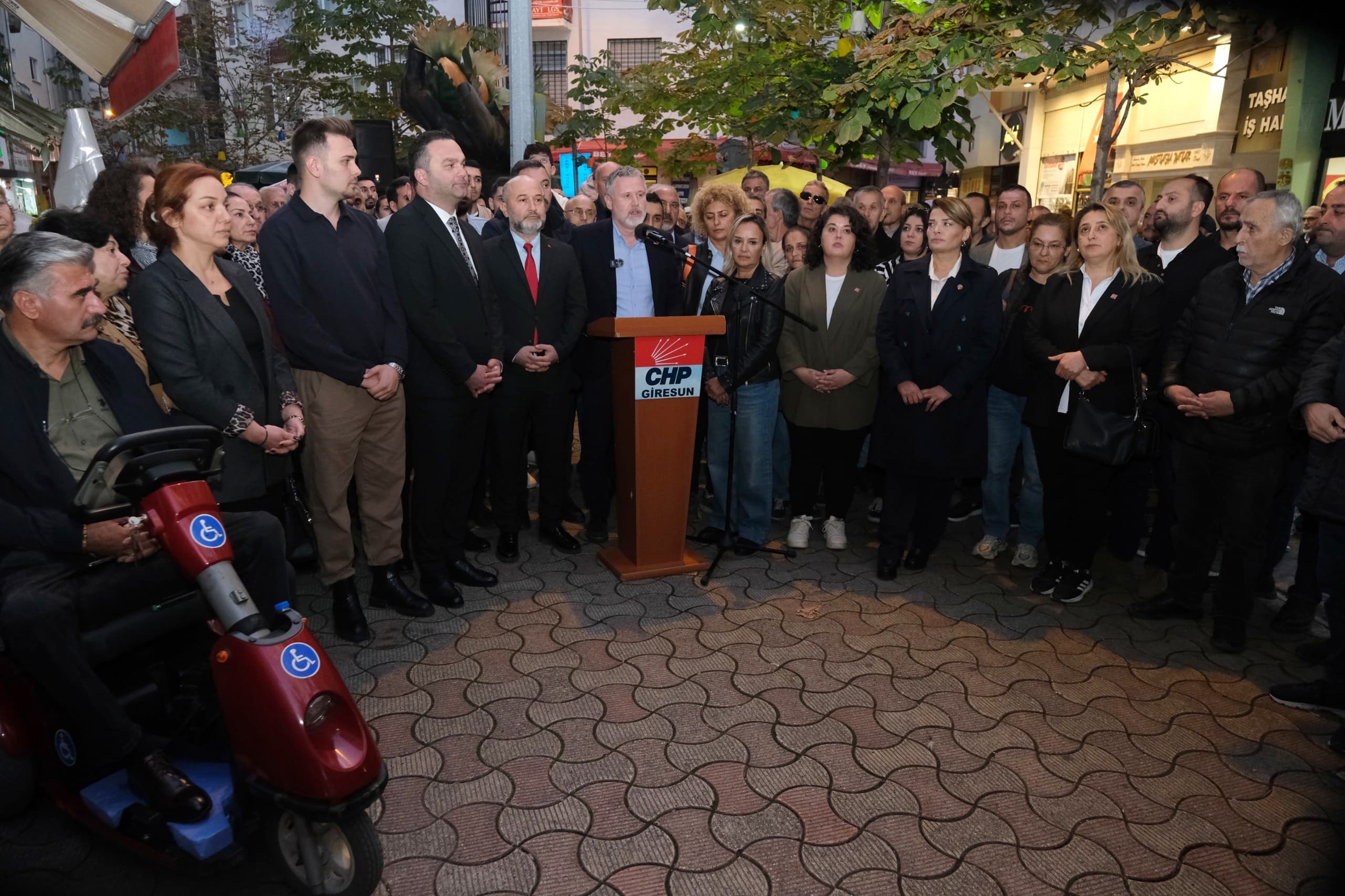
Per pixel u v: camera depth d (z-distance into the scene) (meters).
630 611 3.74
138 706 2.34
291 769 1.86
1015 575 4.25
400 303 3.44
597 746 2.75
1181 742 2.84
